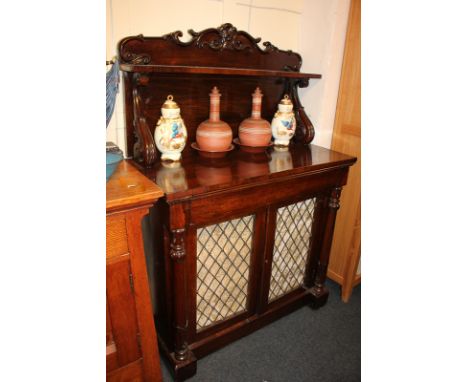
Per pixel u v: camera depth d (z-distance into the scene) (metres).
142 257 0.90
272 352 1.46
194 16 1.27
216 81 1.36
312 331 1.59
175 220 1.02
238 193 1.15
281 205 1.33
